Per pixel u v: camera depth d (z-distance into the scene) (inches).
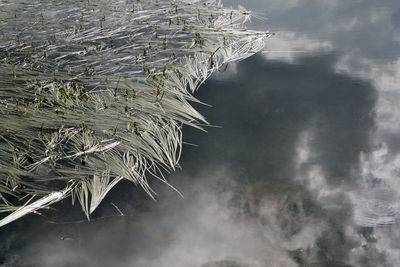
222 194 104.5
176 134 134.1
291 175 108.9
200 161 119.3
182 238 90.6
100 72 190.5
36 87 169.2
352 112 139.7
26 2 287.3
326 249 84.4
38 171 119.2
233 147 124.2
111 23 253.8
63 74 185.5
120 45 225.0
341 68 177.9
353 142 122.1
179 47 221.1
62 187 112.4
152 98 160.1
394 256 81.5
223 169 114.6
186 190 107.3
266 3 300.5
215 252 86.1
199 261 84.0
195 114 145.7
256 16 269.0
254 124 136.9
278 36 228.1
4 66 188.7
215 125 138.3
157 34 241.3
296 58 193.6
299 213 95.0
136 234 92.8
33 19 255.3
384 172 107.7
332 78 168.1
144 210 100.7
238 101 154.3
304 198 99.6
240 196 103.0
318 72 175.2
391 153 116.0
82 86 167.6
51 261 86.7
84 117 145.6
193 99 158.4
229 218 95.7
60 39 228.5
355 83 162.2
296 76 173.0
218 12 276.7
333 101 148.5
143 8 284.0
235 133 132.2
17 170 118.1
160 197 105.3
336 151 118.3
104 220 97.9
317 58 191.2
